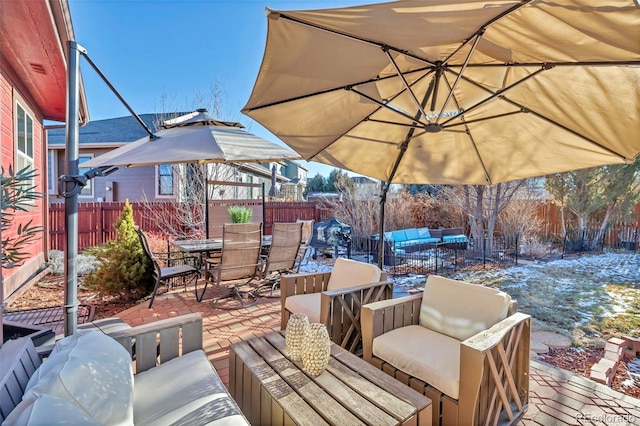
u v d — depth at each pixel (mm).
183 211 9250
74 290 1971
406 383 2166
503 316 2285
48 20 3312
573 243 9375
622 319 4398
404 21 1648
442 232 9594
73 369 1332
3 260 2082
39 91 5305
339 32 1771
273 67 2004
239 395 2102
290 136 2852
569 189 9469
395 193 11078
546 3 1424
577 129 2404
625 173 8844
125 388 1457
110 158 3418
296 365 1984
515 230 9109
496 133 2941
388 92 2768
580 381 2613
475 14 1553
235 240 4203
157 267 4246
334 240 8594
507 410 2057
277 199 15547
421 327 2660
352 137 3221
